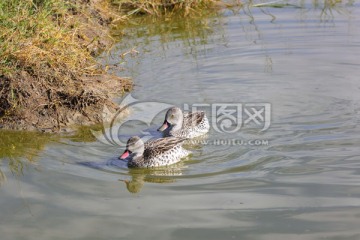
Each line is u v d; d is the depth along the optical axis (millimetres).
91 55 21797
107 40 23562
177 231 11477
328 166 13984
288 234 11258
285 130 16125
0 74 17625
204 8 27453
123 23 25938
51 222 11977
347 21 24484
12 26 18531
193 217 11977
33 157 15156
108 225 11773
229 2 27906
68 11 23484
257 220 11766
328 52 21438
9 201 12875
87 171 14359
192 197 12859
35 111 17375
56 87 17922
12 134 16672
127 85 19438
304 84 18953
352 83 18891
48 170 14336
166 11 27094
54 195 13086
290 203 12359
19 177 14008
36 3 21016
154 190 13312
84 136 16484
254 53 21734
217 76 19922
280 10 26734
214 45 22797
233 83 19328
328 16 25312
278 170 13938
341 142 15227
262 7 27375
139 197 12961
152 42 23500
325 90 18438
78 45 20422
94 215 12188
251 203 12438
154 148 14828
